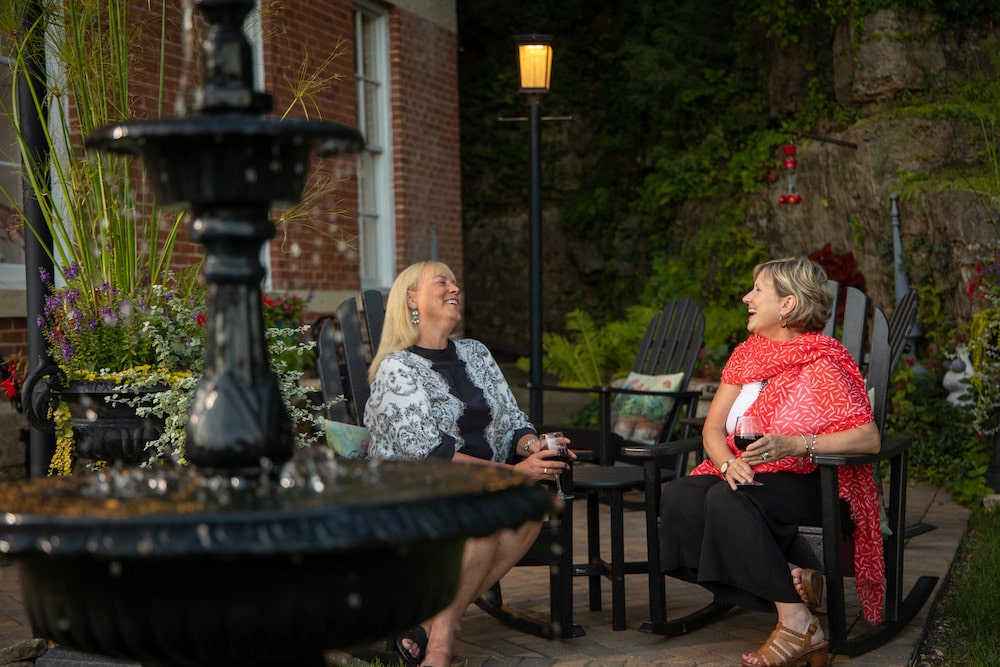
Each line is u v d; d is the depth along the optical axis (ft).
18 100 12.00
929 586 13.56
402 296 11.98
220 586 5.60
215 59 6.36
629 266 41.39
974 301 25.98
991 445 21.07
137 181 13.97
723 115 37.73
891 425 23.59
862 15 31.14
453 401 11.78
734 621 12.96
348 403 16.11
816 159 32.45
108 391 11.48
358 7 27.58
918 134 29.25
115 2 13.02
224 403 6.38
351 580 5.79
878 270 29.63
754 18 37.32
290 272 24.06
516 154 43.16
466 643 12.05
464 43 43.24
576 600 14.08
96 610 5.71
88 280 12.50
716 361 28.86
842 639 11.17
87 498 5.88
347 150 6.57
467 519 5.71
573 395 30.58
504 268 43.57
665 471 15.94
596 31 43.11
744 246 35.68
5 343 18.03
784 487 11.53
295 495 5.82
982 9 30.48
